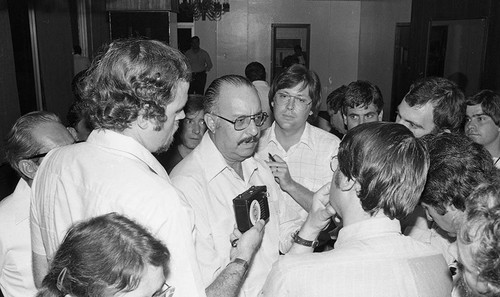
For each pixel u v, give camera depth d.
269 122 3.25
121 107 1.19
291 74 2.32
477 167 1.22
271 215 1.92
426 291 1.18
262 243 1.85
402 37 9.45
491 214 0.81
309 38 11.98
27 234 1.73
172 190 1.20
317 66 12.12
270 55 12.00
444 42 4.73
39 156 1.68
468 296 0.88
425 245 1.25
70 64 7.01
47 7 6.34
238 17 11.83
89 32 7.91
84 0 7.88
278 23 11.88
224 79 1.77
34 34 6.08
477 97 2.47
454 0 4.59
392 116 9.81
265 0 11.78
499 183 0.98
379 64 10.55
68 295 0.87
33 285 1.74
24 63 5.86
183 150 2.86
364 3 11.67
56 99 6.57
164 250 0.94
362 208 1.22
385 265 1.18
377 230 1.21
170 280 1.16
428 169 1.24
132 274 0.87
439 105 1.89
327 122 4.03
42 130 1.69
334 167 2.36
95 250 0.87
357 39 12.04
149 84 1.18
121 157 1.22
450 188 1.21
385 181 1.15
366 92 2.61
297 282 1.18
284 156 2.48
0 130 4.50
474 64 4.38
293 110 2.34
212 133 1.79
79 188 1.22
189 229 1.20
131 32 7.36
